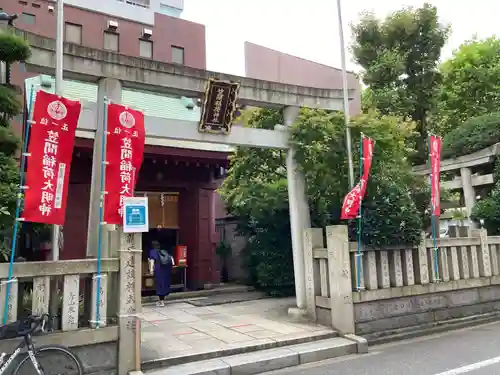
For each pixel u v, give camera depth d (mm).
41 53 6801
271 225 11680
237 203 11398
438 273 8602
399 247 8055
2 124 6078
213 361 6047
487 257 9461
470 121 13703
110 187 5973
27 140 5387
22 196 5457
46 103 5418
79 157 11297
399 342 7539
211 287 12875
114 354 5539
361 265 7625
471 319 8805
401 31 14289
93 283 5535
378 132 8781
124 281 5688
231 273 14867
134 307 5699
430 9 14062
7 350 4848
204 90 7930
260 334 7223
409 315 8062
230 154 12602
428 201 10109
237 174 10898
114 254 5801
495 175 11711
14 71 11156
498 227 11242
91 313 5512
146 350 6309
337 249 7484
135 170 6266
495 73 19859
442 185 13086
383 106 13859
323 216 10242
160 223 12680
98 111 7082
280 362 6176
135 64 7434
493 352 6480
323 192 9133
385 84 14336
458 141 13297
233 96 7812
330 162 8617
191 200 13211
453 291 8773
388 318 7805
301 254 8578
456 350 6688
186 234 13125
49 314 5242
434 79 14461
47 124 5402
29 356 4746
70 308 5359
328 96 9258
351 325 7297
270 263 11578
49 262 5230
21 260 5875
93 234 6742
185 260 12547
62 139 5516
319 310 7992
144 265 12188
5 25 7320
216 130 7918
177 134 7609
